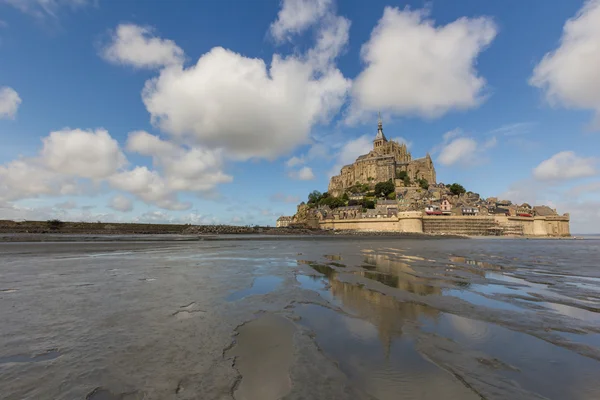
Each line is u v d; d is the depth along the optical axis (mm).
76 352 5043
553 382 4324
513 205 163750
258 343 5613
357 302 8953
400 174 180375
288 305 8477
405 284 11969
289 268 16609
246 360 4875
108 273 13930
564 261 22562
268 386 4059
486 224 134000
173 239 54781
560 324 6988
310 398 3768
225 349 5293
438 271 16000
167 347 5332
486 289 11125
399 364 4824
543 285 12039
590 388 4152
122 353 5039
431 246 46281
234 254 25781
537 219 147125
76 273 13844
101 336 5828
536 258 25109
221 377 4277
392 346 5590
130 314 7328
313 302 8875
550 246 52969
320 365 4730
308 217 156750
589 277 14336
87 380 4113
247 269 15969
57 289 10164
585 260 23562
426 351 5367
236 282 11977
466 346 5637
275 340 5781
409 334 6246
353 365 4762
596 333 6434
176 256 23188
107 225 81125
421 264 19297
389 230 129250
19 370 4359
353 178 195375
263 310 7914
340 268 16875
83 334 5926
